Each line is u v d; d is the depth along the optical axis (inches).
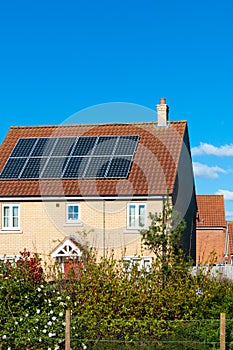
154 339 623.2
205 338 607.5
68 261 789.2
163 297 648.4
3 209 1301.7
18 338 626.2
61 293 667.4
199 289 682.2
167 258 716.7
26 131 1492.4
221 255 2086.6
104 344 616.1
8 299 641.0
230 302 677.3
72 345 618.8
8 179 1318.9
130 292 653.3
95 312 644.7
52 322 633.6
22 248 1285.7
